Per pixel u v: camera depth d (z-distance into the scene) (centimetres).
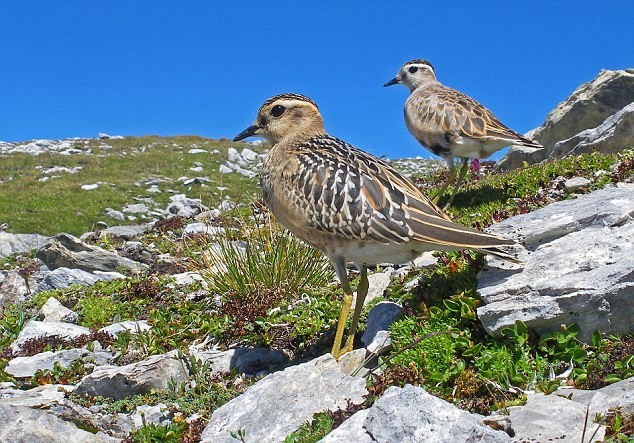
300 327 61
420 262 67
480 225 71
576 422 42
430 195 90
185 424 49
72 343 64
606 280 50
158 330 64
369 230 51
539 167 84
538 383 47
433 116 86
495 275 54
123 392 54
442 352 50
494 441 40
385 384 48
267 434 46
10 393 54
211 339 63
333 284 70
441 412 41
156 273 81
